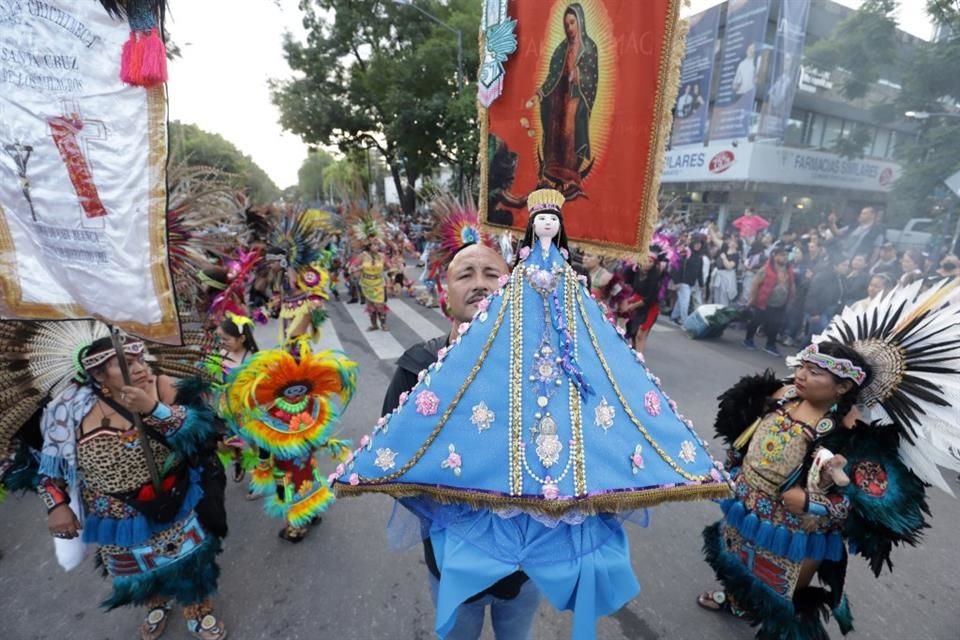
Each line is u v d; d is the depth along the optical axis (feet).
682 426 4.48
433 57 68.23
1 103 4.54
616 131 5.41
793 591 6.78
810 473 5.94
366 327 28.73
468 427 4.09
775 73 44.80
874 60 45.21
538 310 4.17
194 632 7.81
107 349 5.83
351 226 27.78
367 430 15.40
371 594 8.87
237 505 11.51
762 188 48.73
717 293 29.14
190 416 6.63
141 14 4.53
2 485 6.69
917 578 9.28
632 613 8.40
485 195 7.12
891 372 6.02
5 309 4.91
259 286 16.57
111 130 4.76
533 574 4.09
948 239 36.60
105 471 6.31
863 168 54.65
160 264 5.16
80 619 8.30
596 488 3.88
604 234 5.69
